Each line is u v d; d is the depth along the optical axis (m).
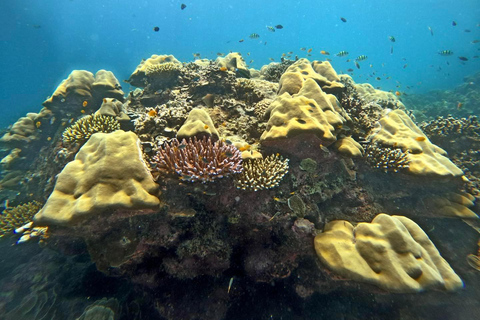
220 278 0.85
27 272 1.01
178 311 0.83
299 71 1.33
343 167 1.01
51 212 0.66
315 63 1.59
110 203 0.66
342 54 2.10
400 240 0.77
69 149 1.12
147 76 1.54
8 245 1.13
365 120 1.24
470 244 0.98
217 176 0.75
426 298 0.86
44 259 1.06
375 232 0.80
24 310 0.89
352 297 0.87
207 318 0.83
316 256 0.82
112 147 0.77
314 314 0.85
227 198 0.81
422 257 0.76
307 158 0.94
